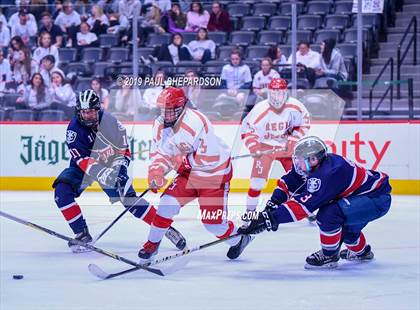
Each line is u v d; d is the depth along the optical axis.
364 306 5.01
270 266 6.40
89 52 12.61
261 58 12.36
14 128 12.34
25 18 12.59
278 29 13.09
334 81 11.51
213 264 6.50
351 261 6.56
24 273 6.18
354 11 11.69
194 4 12.70
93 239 7.13
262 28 13.14
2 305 5.07
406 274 6.04
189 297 5.30
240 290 5.52
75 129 6.84
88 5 12.80
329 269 6.23
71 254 7.00
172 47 12.14
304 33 12.66
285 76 11.59
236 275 6.05
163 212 6.10
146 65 11.77
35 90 12.31
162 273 6.01
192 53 12.31
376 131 11.37
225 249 7.21
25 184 12.39
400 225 8.61
